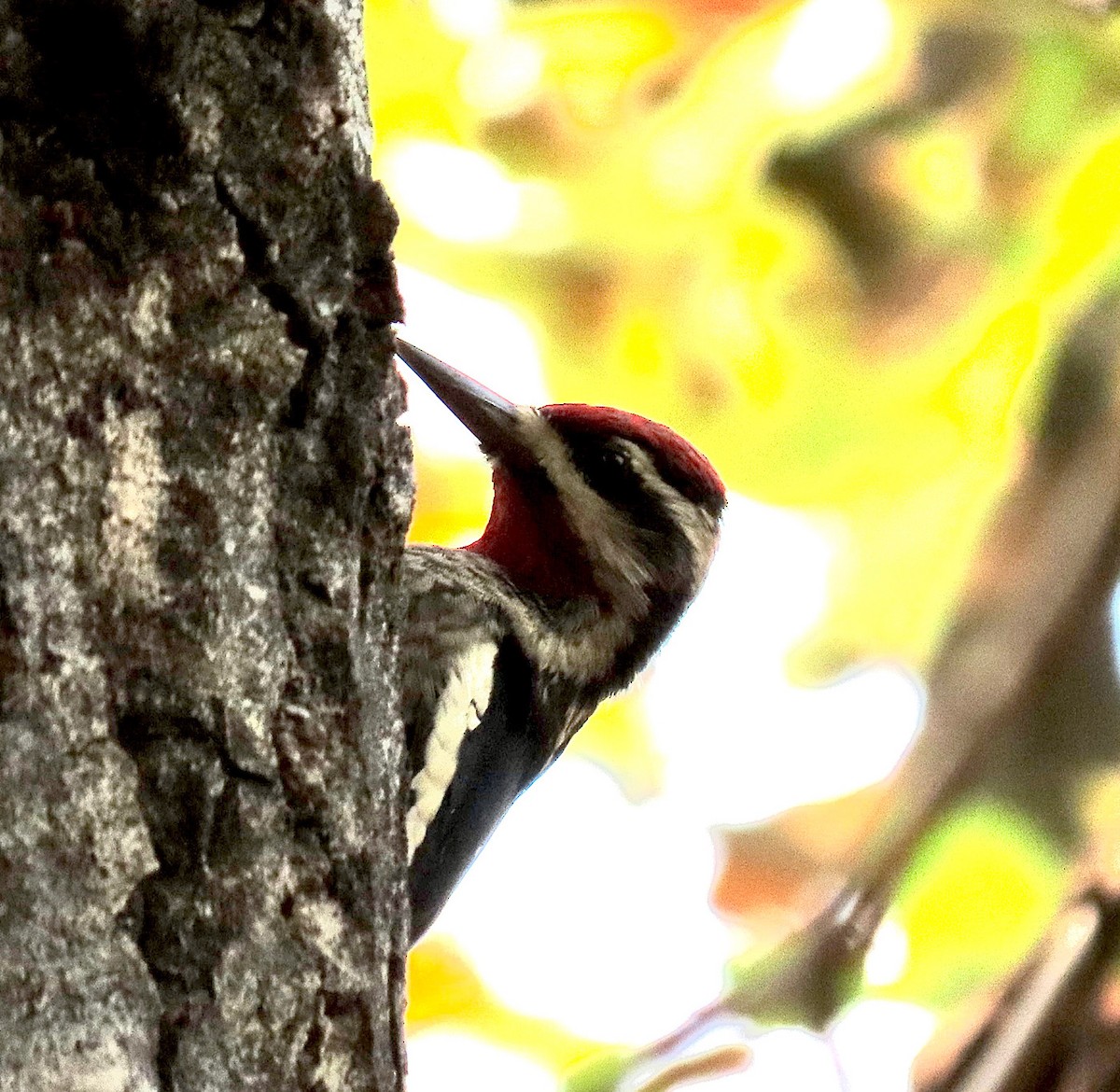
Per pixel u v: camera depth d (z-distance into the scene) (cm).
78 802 460
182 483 495
